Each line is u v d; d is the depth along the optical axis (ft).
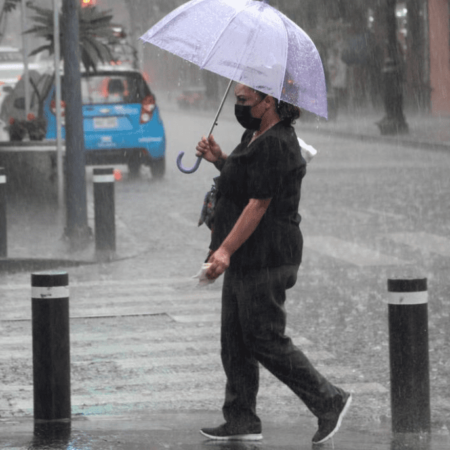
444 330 65.10
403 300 42.34
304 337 64.23
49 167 121.70
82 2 124.98
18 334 65.87
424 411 42.70
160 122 162.30
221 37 38.45
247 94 38.34
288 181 38.37
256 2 39.45
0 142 121.29
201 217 41.37
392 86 234.99
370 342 62.75
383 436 41.96
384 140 230.68
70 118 98.63
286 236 39.14
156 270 89.81
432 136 227.81
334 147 222.69
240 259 39.14
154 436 41.39
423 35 326.85
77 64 98.37
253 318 39.24
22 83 190.39
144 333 65.98
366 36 337.72
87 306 74.49
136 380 54.95
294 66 38.27
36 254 94.89
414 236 105.29
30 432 42.01
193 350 61.52
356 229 110.63
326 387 39.83
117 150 159.43
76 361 58.85
